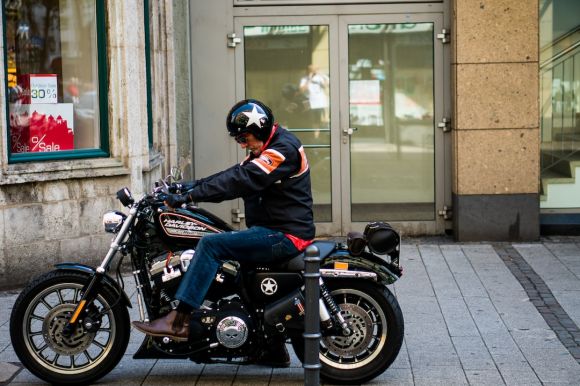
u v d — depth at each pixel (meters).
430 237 11.55
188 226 6.32
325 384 6.45
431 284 9.25
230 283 6.32
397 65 11.50
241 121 6.30
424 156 11.58
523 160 11.00
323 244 6.39
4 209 9.13
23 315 6.37
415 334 7.62
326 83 11.57
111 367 6.44
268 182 6.20
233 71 11.57
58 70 9.80
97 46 9.87
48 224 9.42
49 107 9.74
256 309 6.33
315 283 5.35
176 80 11.38
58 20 9.77
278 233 6.28
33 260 9.34
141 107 10.06
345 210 11.63
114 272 9.88
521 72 10.91
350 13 11.45
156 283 6.33
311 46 11.55
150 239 6.39
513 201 11.07
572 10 11.48
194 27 11.53
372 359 6.40
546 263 10.05
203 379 6.57
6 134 9.14
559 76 11.56
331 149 11.59
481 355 7.06
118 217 6.40
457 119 11.01
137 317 8.07
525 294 8.83
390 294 6.37
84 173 9.60
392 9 11.41
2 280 9.18
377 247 6.28
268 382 6.50
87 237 9.72
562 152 11.65
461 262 10.16
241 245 6.21
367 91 11.55
